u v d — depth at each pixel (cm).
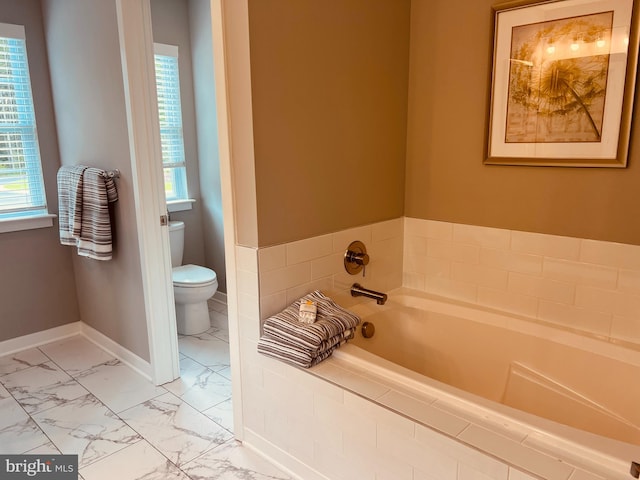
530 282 220
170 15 355
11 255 312
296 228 205
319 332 185
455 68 228
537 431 139
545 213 211
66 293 339
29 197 319
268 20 179
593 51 186
